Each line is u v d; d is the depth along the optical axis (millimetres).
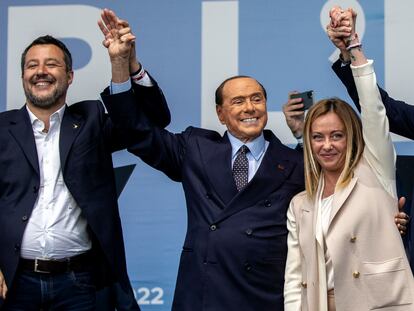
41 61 13680
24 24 16531
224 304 12891
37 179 13406
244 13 16234
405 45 15805
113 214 13703
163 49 16328
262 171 13344
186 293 13125
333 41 12977
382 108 12656
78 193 13422
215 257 13023
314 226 12555
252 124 13555
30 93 13633
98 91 16438
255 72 16125
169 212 16047
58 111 13734
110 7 16516
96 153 13703
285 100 16047
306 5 16109
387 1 15891
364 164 12781
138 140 13555
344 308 12156
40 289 13312
